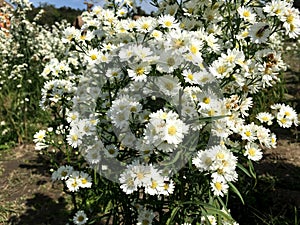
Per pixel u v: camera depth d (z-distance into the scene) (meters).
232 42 0.23
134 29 0.23
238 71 0.21
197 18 0.23
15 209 0.35
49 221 0.33
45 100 0.26
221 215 0.19
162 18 0.21
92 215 0.29
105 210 0.25
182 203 0.20
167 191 0.20
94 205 0.27
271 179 0.37
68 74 0.30
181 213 0.22
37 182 0.40
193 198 0.21
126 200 0.23
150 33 0.22
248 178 0.37
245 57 0.22
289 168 0.41
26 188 0.39
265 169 0.40
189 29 0.22
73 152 0.40
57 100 0.25
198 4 0.22
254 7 0.23
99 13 0.25
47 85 0.26
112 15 0.25
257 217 0.32
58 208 0.35
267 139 0.21
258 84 0.22
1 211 0.35
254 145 0.21
